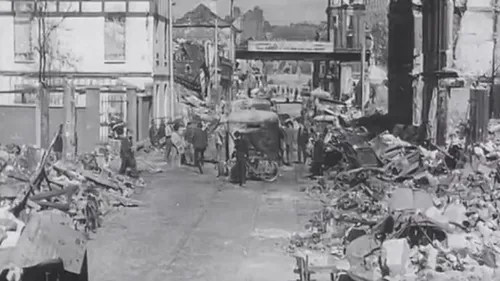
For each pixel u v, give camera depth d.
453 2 36.75
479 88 32.84
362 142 32.47
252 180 30.66
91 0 45.75
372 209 19.81
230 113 31.98
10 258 11.59
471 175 24.02
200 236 18.80
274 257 16.41
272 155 30.98
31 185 17.31
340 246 16.39
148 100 44.84
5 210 14.53
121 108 40.53
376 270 12.84
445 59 36.81
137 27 45.88
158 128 46.25
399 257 12.80
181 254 16.70
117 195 24.00
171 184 29.09
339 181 27.98
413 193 15.71
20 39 45.75
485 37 36.69
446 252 13.52
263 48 79.00
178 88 57.16
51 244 11.73
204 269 15.30
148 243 17.92
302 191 27.42
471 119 31.50
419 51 45.16
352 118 52.31
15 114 33.03
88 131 33.81
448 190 21.86
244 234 19.14
